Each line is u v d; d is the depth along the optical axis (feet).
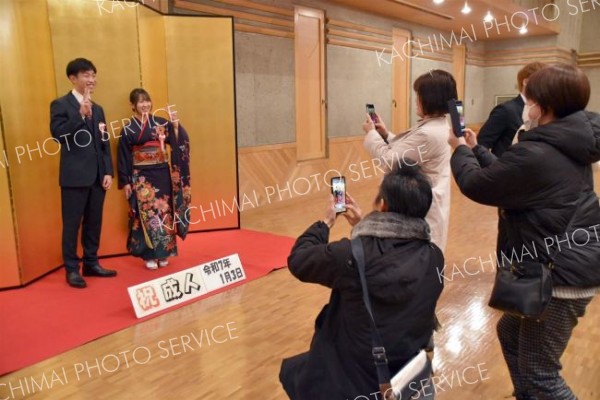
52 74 11.75
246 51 19.34
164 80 14.71
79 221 10.93
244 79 19.40
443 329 8.82
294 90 21.80
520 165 4.57
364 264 4.00
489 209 19.58
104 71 12.51
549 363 5.00
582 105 4.69
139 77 13.14
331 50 23.82
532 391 5.15
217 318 9.42
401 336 4.06
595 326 8.87
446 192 6.57
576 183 4.64
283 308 9.89
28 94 11.07
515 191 4.66
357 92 25.88
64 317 9.36
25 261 11.00
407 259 4.07
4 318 9.32
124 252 13.29
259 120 20.29
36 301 10.14
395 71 28.60
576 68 4.71
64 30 11.82
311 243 4.58
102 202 11.37
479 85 39.99
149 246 11.97
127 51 12.84
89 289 10.81
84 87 10.23
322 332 4.49
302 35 21.98
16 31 10.70
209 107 15.35
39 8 11.27
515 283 4.68
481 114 40.93
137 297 9.39
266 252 13.65
